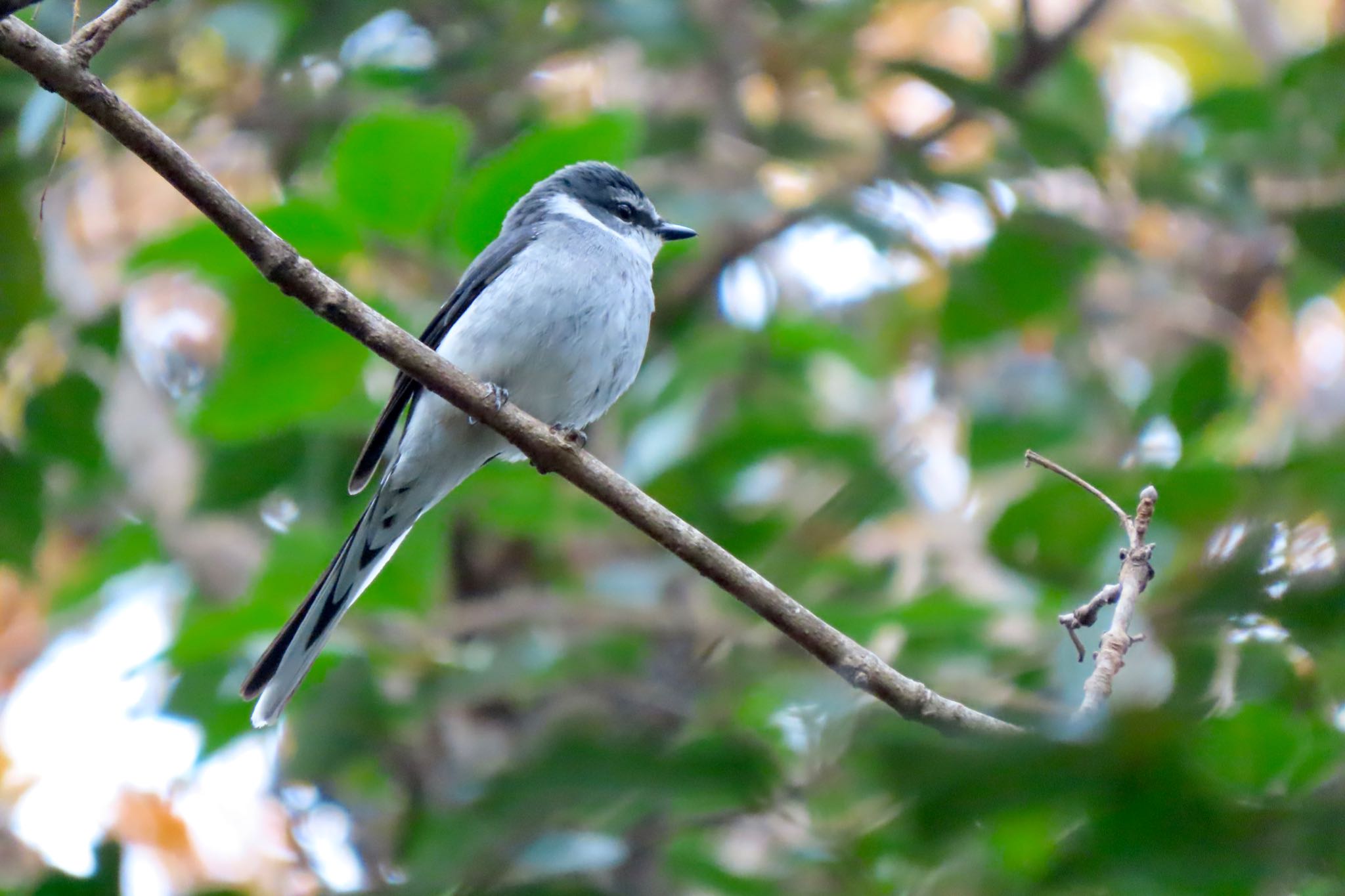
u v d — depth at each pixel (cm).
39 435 1109
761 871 859
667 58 1305
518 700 1134
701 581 1155
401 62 1348
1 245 1083
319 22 1282
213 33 1316
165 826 1309
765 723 944
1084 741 419
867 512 1138
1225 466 782
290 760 1002
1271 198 1411
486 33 1343
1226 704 596
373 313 690
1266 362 1569
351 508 1129
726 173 1378
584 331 956
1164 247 1656
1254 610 594
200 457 1171
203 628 984
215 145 1398
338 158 985
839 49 1382
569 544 1296
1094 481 930
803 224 1375
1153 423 1054
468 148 1151
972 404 1330
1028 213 1284
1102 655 599
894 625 1004
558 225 1014
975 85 1270
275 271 667
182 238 977
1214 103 1307
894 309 1492
